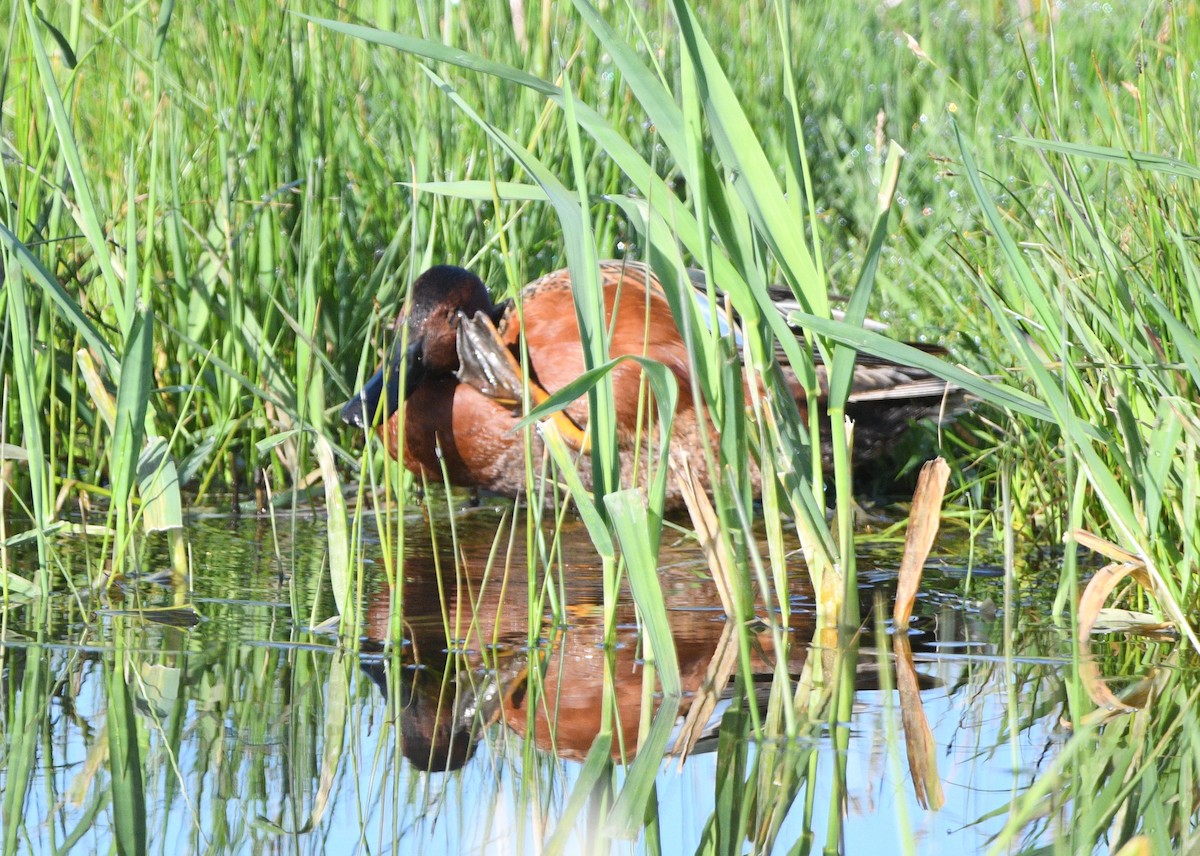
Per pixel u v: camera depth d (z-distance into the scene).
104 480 9.88
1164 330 7.63
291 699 5.78
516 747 5.31
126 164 10.67
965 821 4.66
